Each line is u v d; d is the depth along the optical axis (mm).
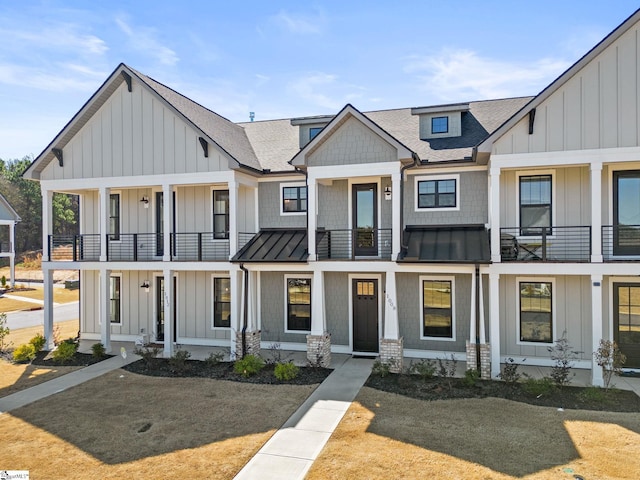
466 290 14516
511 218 13992
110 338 17281
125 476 7406
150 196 17812
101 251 16094
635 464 7473
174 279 17469
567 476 7102
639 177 12914
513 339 13969
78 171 16375
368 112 18812
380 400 10734
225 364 14273
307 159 14234
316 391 11500
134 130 15828
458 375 12719
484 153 12727
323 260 14031
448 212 14820
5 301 32406
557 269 12078
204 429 9227
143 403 10844
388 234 15242
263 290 16531
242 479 7230
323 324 14055
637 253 12891
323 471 7410
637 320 12992
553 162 12055
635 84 11664
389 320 13289
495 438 8500
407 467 7461
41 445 8625
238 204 16875
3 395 11633
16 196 70125
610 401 10414
